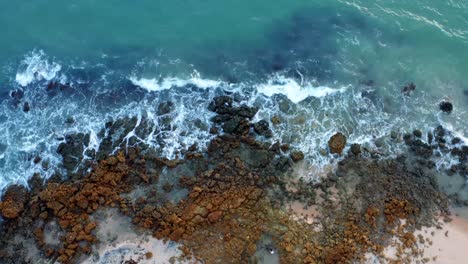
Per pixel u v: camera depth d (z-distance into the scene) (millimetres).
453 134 41812
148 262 33531
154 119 40969
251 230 35000
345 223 36031
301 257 34094
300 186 37844
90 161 38312
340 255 34281
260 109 41938
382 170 39219
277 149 39500
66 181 37438
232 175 37844
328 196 37438
